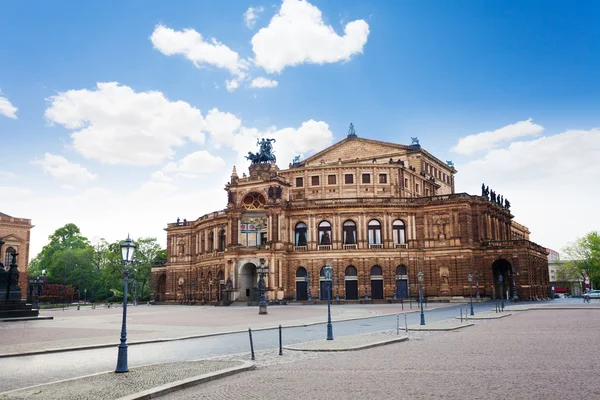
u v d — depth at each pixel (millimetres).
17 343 40750
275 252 121062
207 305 129625
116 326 58094
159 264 165625
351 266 122250
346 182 132625
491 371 24984
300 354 33500
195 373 25688
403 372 25375
